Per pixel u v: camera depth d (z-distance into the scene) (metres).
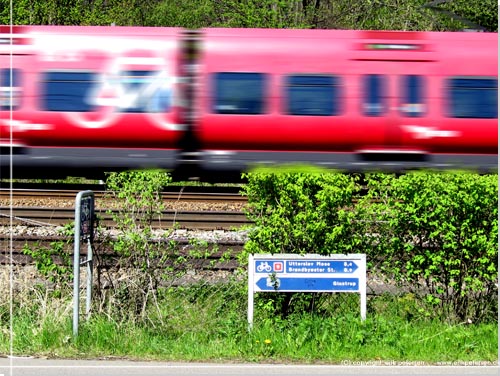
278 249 17.30
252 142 30.62
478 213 17.38
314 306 17.78
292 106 30.33
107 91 30.44
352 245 17.38
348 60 30.44
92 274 17.22
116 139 30.66
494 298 17.83
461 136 30.67
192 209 30.05
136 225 17.75
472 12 50.62
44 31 30.77
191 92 30.53
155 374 14.32
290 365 15.12
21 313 17.41
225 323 17.08
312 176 17.19
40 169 30.88
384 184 17.77
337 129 30.42
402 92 30.50
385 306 18.22
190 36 30.66
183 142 30.77
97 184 34.06
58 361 15.09
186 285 18.55
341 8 60.97
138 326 17.05
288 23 59.47
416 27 57.84
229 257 18.92
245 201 31.39
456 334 16.58
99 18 66.38
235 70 30.34
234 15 59.62
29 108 30.39
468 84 30.66
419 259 17.53
